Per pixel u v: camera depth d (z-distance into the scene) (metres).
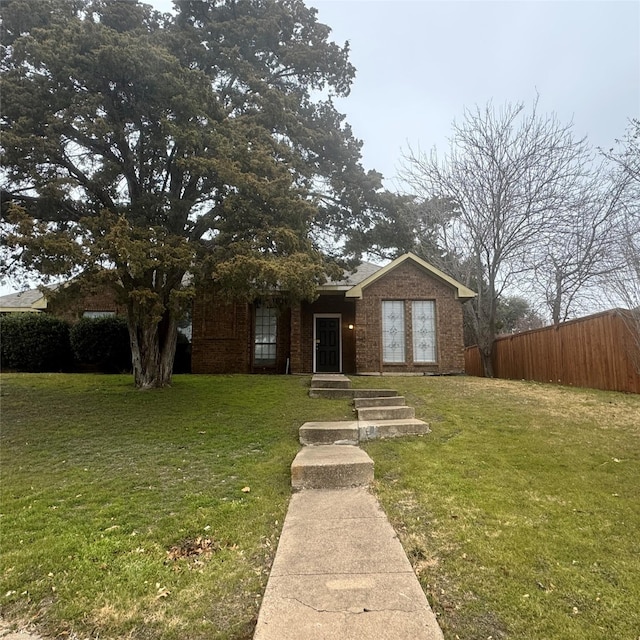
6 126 7.04
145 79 7.12
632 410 7.61
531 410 7.68
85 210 8.33
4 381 10.98
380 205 11.88
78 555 3.12
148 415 7.58
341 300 15.55
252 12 10.38
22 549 3.21
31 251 6.26
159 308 7.00
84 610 2.53
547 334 12.34
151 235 7.32
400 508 3.81
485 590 2.63
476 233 16.55
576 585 2.67
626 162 12.41
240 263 6.89
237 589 2.71
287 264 7.09
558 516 3.64
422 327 13.88
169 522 3.64
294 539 3.18
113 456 5.55
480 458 5.15
